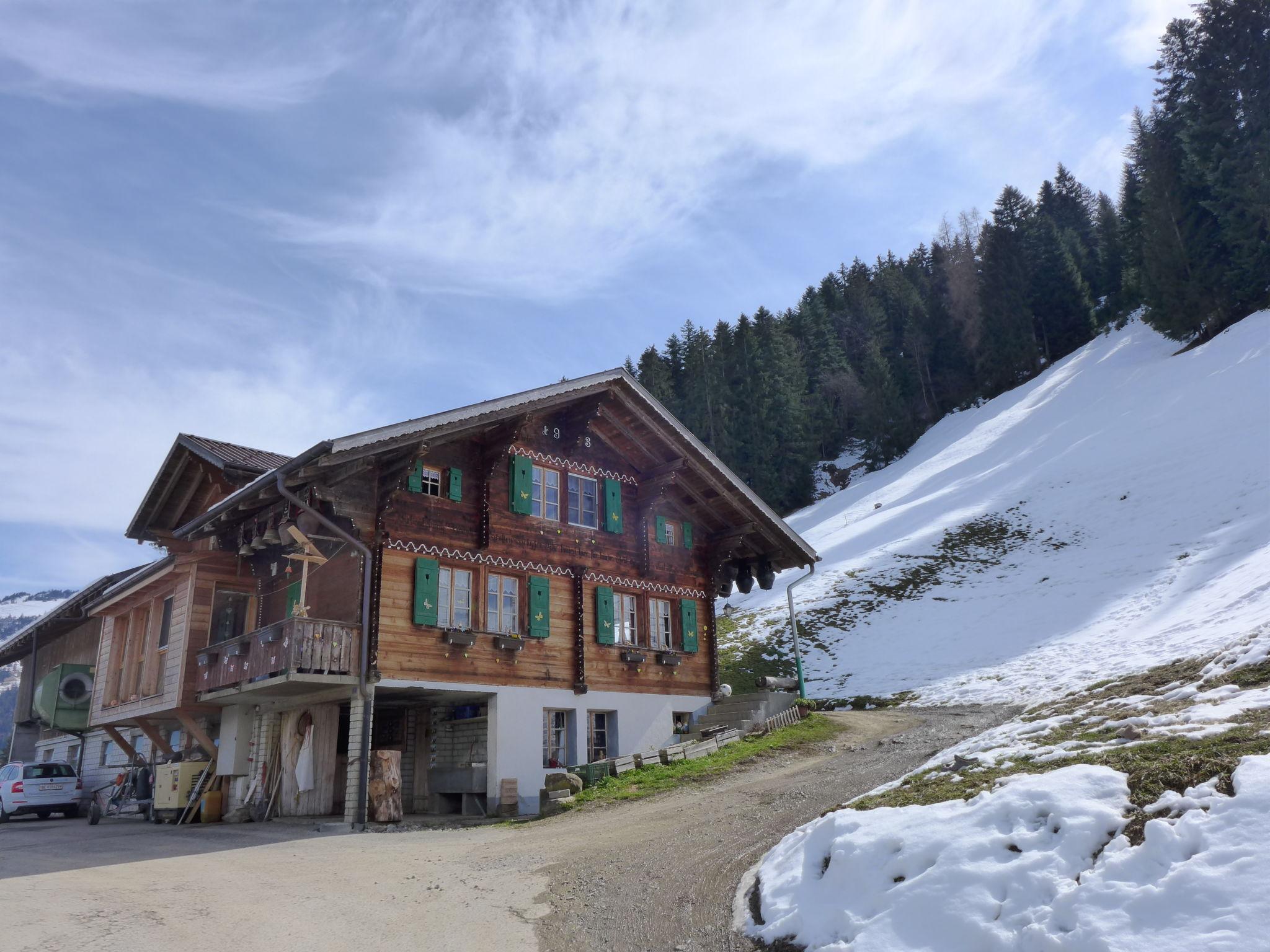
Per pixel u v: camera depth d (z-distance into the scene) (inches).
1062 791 241.4
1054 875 209.3
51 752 1261.1
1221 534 1273.4
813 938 241.4
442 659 685.3
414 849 478.3
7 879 402.9
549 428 815.1
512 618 751.1
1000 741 382.0
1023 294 3245.6
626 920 299.3
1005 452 2272.4
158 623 832.3
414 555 687.7
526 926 301.1
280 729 737.0
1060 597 1312.7
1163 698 376.8
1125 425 1996.8
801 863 293.6
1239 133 2299.5
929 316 3666.3
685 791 592.4
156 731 863.7
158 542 827.4
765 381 3164.4
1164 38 2689.5
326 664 617.6
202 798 738.2
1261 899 171.9
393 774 626.2
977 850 231.6
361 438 609.0
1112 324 3097.9
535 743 733.9
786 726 837.8
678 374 3986.2
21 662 1423.5
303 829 610.5
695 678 906.1
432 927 301.9
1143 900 185.9
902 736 713.0
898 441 3073.3
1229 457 1547.7
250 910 325.7
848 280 4539.9
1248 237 2261.3
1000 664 1107.9
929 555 1717.5
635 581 860.6
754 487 3038.9
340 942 281.9
